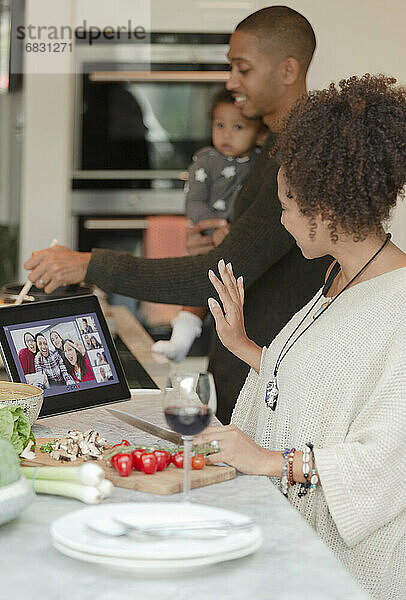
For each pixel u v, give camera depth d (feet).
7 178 17.52
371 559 5.50
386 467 5.31
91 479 4.73
